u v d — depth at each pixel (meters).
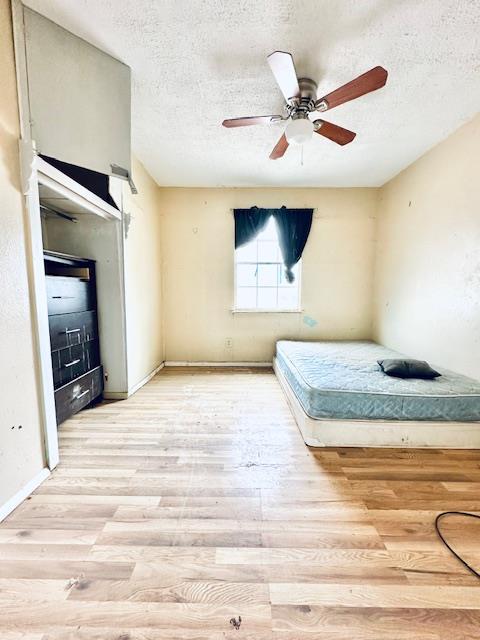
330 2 1.46
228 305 4.26
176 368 4.17
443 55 1.79
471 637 0.92
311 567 1.15
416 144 2.89
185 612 0.98
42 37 1.54
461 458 1.92
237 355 4.29
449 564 1.16
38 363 1.63
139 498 1.52
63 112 1.67
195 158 3.22
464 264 2.55
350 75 1.95
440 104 2.28
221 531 1.32
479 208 2.39
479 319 2.40
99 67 1.80
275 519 1.39
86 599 1.02
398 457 1.93
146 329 3.54
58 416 2.20
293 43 1.71
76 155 1.75
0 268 1.39
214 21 1.57
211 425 2.37
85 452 1.96
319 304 4.26
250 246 4.25
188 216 4.14
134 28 1.62
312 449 2.03
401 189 3.52
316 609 1.00
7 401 1.42
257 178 3.79
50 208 2.32
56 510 1.43
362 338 4.26
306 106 1.94
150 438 2.15
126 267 2.93
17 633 0.92
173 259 4.19
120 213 2.76
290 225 4.09
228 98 2.22
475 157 2.43
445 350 2.78
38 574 1.11
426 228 3.05
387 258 3.83
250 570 1.13
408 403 2.02
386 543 1.26
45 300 1.68
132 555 1.19
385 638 0.92
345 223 4.16
